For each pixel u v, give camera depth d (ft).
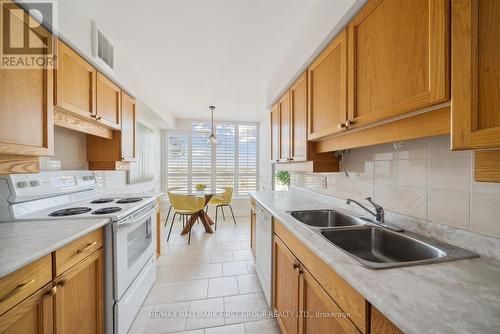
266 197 7.44
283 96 7.08
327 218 5.40
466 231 2.79
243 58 6.97
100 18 5.10
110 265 4.36
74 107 4.64
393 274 2.19
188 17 5.06
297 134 5.85
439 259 2.49
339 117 3.86
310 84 4.97
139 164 11.78
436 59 2.14
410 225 3.55
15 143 3.09
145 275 5.86
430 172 3.27
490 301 1.75
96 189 7.18
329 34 3.92
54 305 3.05
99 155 6.90
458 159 2.90
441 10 2.09
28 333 2.66
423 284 2.01
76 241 3.53
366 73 3.18
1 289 2.32
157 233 8.17
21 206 4.28
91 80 5.26
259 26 5.35
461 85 1.83
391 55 2.73
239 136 16.40
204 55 6.78
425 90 2.27
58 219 4.18
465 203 2.82
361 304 2.06
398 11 2.62
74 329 3.49
